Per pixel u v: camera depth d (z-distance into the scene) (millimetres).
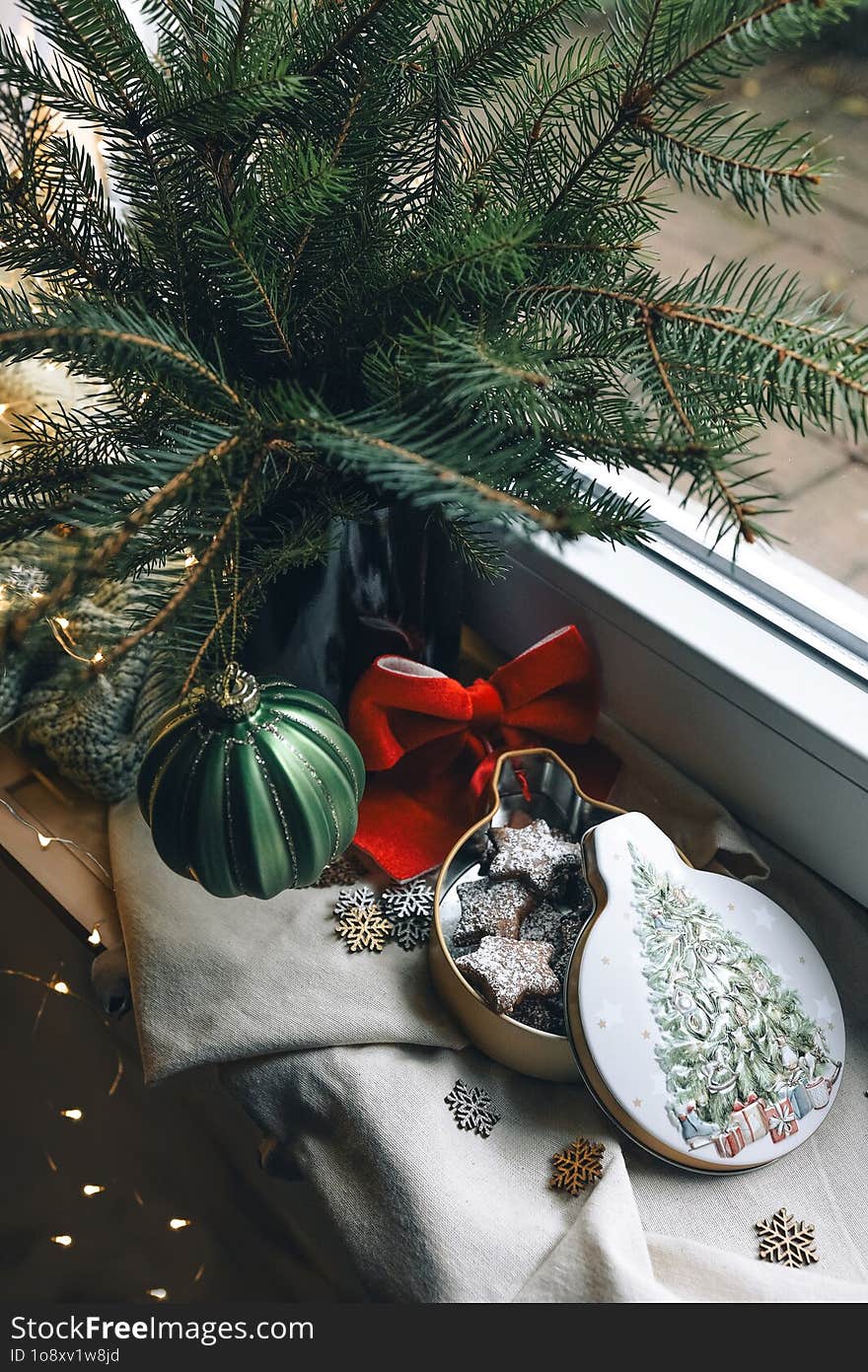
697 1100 592
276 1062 658
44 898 777
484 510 375
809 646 706
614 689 800
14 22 743
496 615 878
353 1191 621
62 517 511
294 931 707
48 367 786
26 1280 1068
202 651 502
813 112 620
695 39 427
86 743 761
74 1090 1113
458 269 496
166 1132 1003
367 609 700
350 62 514
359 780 653
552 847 693
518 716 789
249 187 521
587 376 521
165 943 695
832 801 687
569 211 521
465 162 564
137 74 496
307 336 582
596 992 604
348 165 539
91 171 546
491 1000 625
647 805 773
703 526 755
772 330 437
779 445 701
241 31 488
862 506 675
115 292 557
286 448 481
